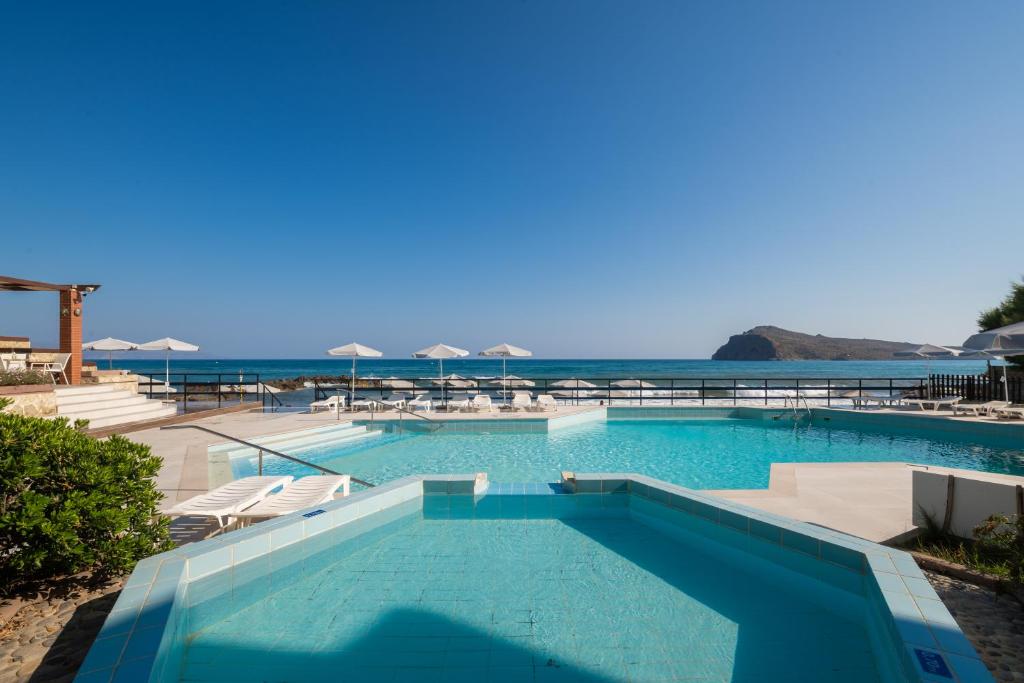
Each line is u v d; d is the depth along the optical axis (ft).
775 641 9.11
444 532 14.75
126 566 10.23
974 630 9.11
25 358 31.68
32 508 9.07
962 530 12.66
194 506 13.60
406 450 30.73
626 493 17.11
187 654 8.75
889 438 33.58
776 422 41.50
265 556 11.40
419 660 8.56
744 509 13.37
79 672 6.77
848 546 10.51
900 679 7.33
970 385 42.96
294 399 68.85
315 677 8.12
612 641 9.12
